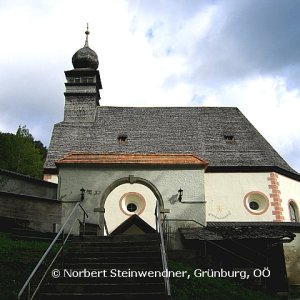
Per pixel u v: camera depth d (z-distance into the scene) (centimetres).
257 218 2361
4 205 1711
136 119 2934
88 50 3428
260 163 2508
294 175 2581
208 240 1571
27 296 904
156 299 902
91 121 2920
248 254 1664
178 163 1839
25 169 4378
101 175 1828
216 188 2436
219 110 3069
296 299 1606
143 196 2312
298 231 2009
